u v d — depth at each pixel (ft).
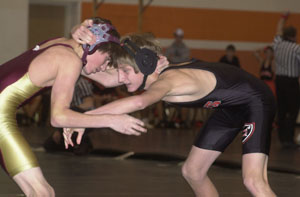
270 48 63.52
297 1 72.79
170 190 25.73
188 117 63.36
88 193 24.56
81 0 66.54
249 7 71.67
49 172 30.04
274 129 63.87
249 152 16.88
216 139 18.39
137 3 68.23
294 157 38.50
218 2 70.79
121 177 29.12
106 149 40.29
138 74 16.42
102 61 16.26
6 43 62.54
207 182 19.06
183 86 15.72
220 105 17.21
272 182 28.55
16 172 15.16
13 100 15.40
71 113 14.40
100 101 57.41
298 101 44.98
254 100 17.28
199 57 70.64
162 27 69.46
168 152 39.45
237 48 71.56
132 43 16.42
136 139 48.29
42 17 68.64
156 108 62.34
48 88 15.94
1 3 62.23
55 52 15.40
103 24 16.28
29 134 49.16
